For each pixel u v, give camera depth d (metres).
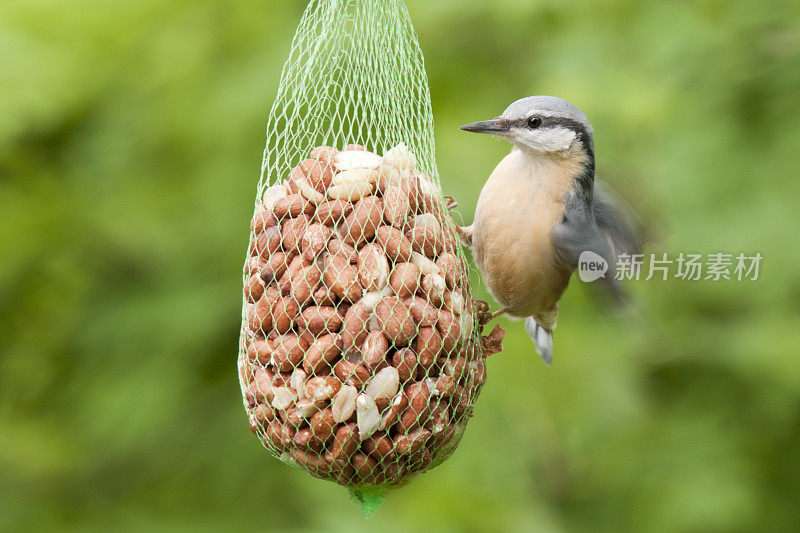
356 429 6.09
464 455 9.84
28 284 10.64
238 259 10.10
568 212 7.52
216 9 10.51
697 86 10.52
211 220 10.03
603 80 10.09
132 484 10.91
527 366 10.07
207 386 10.58
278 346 6.20
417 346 6.22
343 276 6.16
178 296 10.27
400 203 6.36
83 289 10.71
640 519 10.69
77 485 10.93
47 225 10.41
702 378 11.43
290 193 6.50
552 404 9.96
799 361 10.38
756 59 10.34
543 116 7.43
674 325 10.66
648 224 8.23
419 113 7.11
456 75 10.42
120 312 10.48
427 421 6.25
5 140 9.73
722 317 11.11
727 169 10.31
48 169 10.66
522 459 9.89
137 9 10.55
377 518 9.69
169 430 10.59
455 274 6.54
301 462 6.31
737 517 10.66
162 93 10.22
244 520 10.35
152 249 10.21
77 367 10.84
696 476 10.88
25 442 10.42
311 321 6.14
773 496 11.20
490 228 7.69
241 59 10.27
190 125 10.00
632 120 9.89
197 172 10.25
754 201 10.18
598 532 10.58
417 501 9.76
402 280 6.21
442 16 10.16
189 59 10.29
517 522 9.61
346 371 6.09
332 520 9.64
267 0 10.50
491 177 7.84
